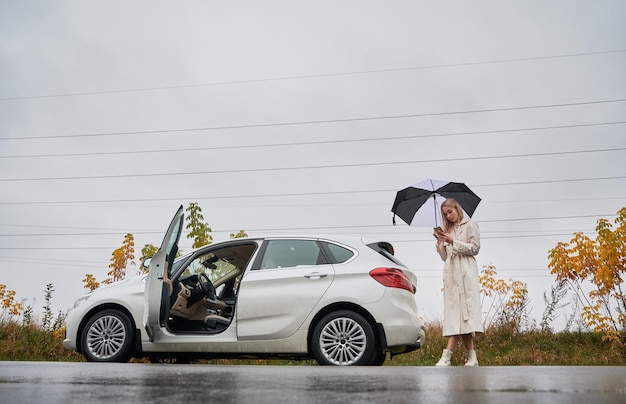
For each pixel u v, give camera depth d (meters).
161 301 6.89
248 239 7.11
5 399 2.57
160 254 6.93
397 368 4.82
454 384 3.18
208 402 2.48
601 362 10.55
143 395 2.70
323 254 6.76
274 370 4.28
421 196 7.97
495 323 12.34
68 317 7.26
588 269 12.28
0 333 11.80
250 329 6.60
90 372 4.02
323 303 6.47
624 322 11.56
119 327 7.04
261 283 6.70
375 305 6.37
